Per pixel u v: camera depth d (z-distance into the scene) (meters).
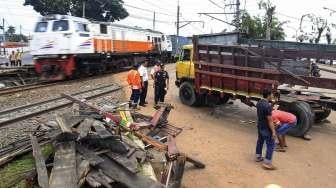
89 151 7.04
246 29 40.72
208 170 8.52
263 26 43.97
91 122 8.14
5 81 21.78
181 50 15.97
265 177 8.27
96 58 26.20
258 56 12.14
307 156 9.78
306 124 11.19
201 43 14.49
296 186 7.90
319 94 13.33
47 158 7.11
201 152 9.72
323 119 13.44
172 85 22.27
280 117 9.79
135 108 14.41
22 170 7.52
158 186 6.09
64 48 22.33
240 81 12.66
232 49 12.80
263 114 8.72
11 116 12.53
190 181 7.88
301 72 11.95
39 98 16.59
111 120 9.14
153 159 7.84
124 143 7.44
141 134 8.34
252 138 11.21
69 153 6.83
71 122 8.28
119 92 18.91
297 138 11.40
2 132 10.65
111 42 27.67
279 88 13.88
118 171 6.52
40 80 23.23
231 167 8.77
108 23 27.44
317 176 8.48
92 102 15.46
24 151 8.38
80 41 23.16
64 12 54.22
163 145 7.87
